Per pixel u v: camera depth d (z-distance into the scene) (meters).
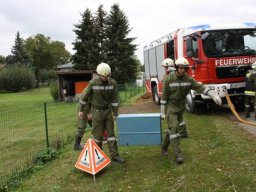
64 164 7.70
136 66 52.72
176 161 6.92
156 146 8.33
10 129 14.38
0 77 58.66
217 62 11.55
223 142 8.10
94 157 6.72
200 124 10.45
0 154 9.68
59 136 11.41
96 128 7.26
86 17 52.41
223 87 11.51
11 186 6.66
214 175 6.14
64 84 28.00
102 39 52.75
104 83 7.05
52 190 6.28
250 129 9.34
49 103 27.08
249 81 10.81
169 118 7.02
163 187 5.91
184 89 6.91
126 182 6.30
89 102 7.35
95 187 6.26
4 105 28.33
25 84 59.91
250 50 11.80
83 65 51.72
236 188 5.61
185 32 12.52
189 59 12.24
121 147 8.52
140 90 35.03
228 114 12.13
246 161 6.70
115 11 52.50
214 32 11.64
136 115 7.61
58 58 104.50
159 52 15.52
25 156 9.13
